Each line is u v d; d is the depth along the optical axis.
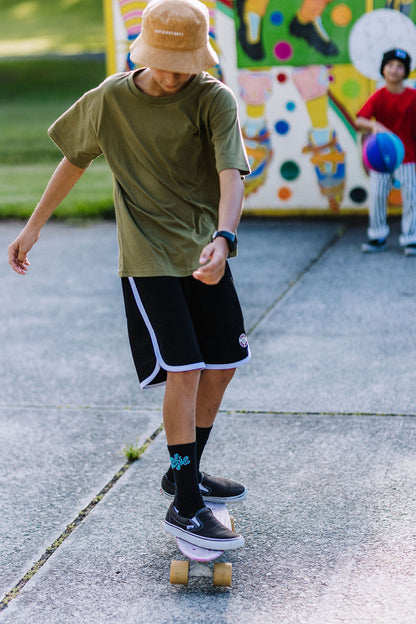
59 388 4.54
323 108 8.62
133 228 2.72
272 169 8.91
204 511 2.70
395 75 6.88
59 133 2.83
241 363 2.83
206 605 2.56
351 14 8.30
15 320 5.91
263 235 8.33
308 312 5.75
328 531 2.96
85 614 2.54
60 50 28.69
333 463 3.50
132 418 4.10
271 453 3.62
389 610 2.49
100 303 6.25
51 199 2.92
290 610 2.51
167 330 2.67
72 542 2.96
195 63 2.50
